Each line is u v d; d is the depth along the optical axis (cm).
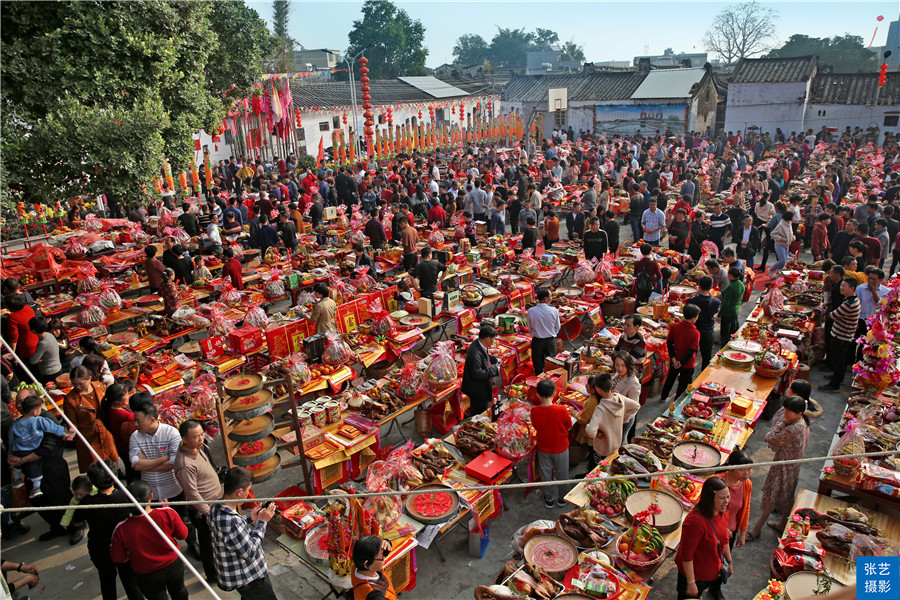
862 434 653
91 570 673
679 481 616
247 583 533
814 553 554
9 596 535
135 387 800
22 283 1292
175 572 543
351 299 1128
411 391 800
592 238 1316
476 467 666
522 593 515
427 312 1029
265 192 1959
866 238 1179
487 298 1111
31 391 773
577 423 766
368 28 6288
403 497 633
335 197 2216
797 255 1388
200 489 592
